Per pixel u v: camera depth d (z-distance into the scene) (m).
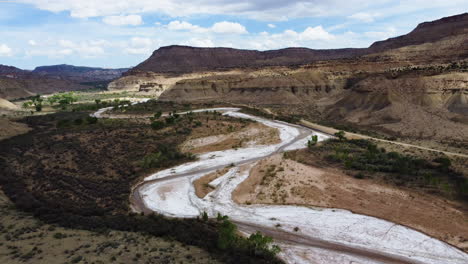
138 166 76.62
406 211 50.50
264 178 66.38
